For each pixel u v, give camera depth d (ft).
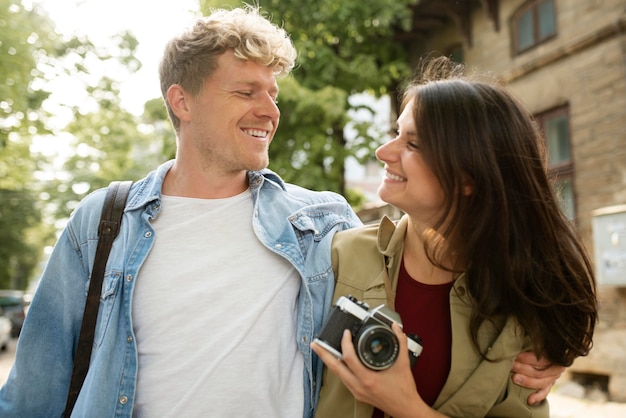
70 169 50.67
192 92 6.82
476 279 5.73
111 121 46.47
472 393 5.65
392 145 5.97
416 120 5.74
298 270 6.47
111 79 38.60
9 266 95.96
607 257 23.91
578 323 5.84
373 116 35.42
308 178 30.66
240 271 6.47
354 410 5.84
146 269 6.46
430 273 6.08
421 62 7.27
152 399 6.07
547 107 28.14
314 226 6.95
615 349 23.98
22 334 6.40
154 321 6.25
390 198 5.94
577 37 26.14
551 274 5.75
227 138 6.70
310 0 31.99
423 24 36.76
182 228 6.66
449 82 5.90
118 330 6.23
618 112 24.40
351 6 32.24
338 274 6.43
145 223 6.63
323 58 31.89
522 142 5.80
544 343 5.72
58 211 50.75
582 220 25.95
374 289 6.10
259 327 6.24
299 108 29.58
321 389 6.27
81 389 6.21
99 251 6.52
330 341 5.35
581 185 26.12
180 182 7.01
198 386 5.99
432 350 5.91
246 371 6.08
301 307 6.41
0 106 30.14
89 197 6.89
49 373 6.39
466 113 5.66
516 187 5.78
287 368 6.31
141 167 49.73
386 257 6.25
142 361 6.19
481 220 5.61
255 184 7.02
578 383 25.54
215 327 6.20
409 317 6.02
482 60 32.89
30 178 49.29
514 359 5.73
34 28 29.96
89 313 6.37
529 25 29.55
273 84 6.93
